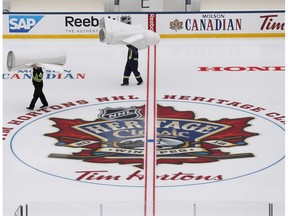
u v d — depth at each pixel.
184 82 38.72
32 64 34.91
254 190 27.70
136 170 29.23
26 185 28.28
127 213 25.62
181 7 48.25
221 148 30.97
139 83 38.53
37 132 32.75
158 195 27.38
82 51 44.34
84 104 35.97
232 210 25.62
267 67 40.72
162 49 44.34
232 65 41.19
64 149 31.08
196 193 27.48
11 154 30.67
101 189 27.89
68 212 25.59
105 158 30.23
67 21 47.22
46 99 36.66
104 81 39.16
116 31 36.03
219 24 47.00
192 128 32.94
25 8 49.25
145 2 48.22
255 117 34.06
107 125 33.41
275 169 29.20
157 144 31.41
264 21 46.88
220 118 34.03
